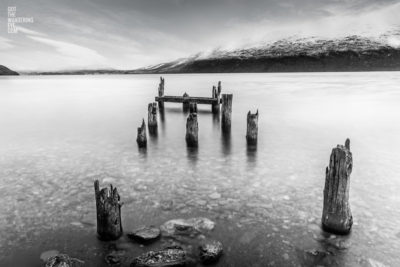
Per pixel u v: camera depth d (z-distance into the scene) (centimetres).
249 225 618
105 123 1978
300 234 580
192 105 2109
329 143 1341
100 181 875
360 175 902
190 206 709
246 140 1410
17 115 2355
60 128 1797
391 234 573
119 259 510
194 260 507
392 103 2781
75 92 5034
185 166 1023
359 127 1700
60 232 594
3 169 987
